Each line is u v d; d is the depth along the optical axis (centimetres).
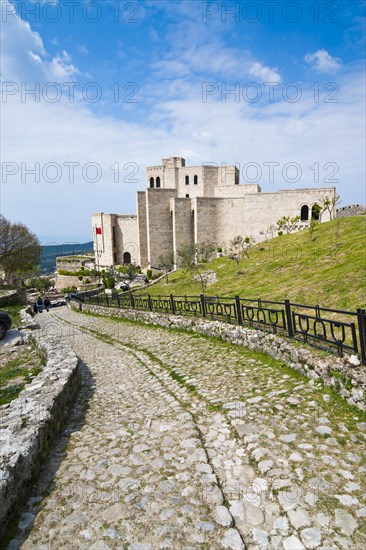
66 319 2369
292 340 772
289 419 505
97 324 1959
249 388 658
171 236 6284
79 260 7888
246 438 461
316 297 1338
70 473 411
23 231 4762
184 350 1070
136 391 755
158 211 6172
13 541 300
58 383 630
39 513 338
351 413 503
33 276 6512
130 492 361
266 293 1766
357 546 278
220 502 335
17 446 396
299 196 5297
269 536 294
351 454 402
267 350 853
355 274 1468
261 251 3494
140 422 564
